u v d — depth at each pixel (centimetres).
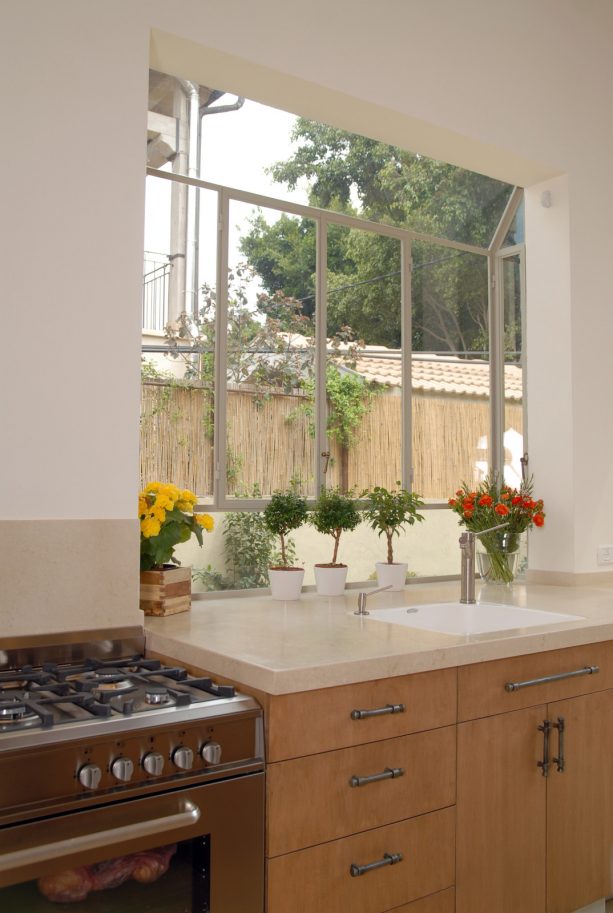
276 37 266
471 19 321
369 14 290
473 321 392
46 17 222
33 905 154
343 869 190
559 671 243
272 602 292
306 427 332
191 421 305
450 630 294
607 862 255
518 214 399
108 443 229
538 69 344
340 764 190
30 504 217
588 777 251
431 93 306
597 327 362
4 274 214
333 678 186
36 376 218
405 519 328
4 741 152
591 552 355
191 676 209
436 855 208
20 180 217
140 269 236
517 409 398
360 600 262
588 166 361
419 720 205
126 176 234
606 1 373
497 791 223
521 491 368
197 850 173
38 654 216
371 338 354
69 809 156
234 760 177
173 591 260
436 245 379
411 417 366
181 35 246
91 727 161
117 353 231
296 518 303
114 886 163
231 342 315
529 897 231
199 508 304
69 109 225
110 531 229
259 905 178
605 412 364
